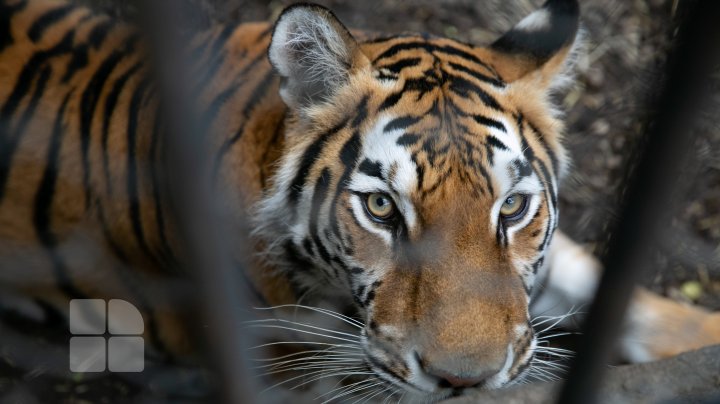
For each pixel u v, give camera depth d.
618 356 8.08
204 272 3.52
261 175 6.88
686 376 5.64
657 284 8.90
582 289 7.99
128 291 8.01
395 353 5.99
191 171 3.32
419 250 5.90
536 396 5.48
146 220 7.32
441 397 6.02
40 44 7.82
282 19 6.22
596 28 9.88
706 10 2.71
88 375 8.15
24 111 7.64
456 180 5.89
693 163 8.55
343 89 6.50
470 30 10.78
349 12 10.51
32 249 7.97
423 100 6.29
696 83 2.86
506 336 5.78
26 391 7.88
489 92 6.52
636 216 3.22
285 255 6.99
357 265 6.27
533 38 7.00
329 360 7.44
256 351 7.41
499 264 5.96
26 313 8.44
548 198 6.52
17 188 7.73
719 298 8.92
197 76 7.08
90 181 7.53
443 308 5.70
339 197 6.31
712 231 8.87
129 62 7.52
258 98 7.00
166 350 8.16
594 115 9.31
